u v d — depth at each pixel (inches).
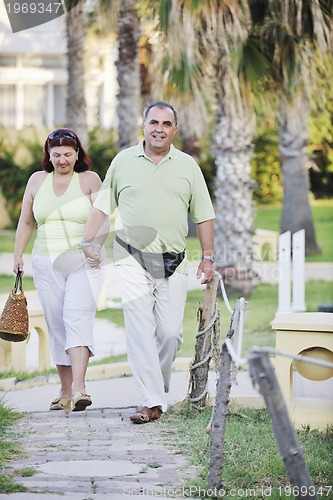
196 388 452.8
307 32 816.9
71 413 457.4
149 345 436.1
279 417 266.4
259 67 828.6
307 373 418.6
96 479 341.4
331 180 1815.9
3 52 1923.0
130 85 1080.8
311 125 1553.9
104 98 1873.8
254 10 819.4
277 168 1819.6
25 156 1713.8
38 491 323.9
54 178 456.1
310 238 1358.3
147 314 436.8
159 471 352.8
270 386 263.9
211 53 796.6
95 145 1716.3
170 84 804.6
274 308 917.2
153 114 427.2
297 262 852.6
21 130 1726.1
